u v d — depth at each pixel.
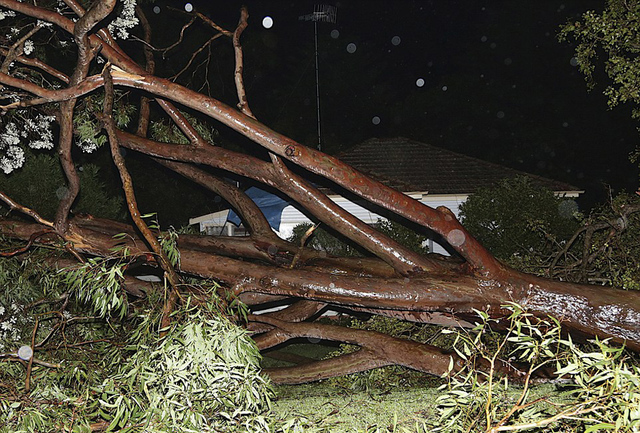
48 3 10.10
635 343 7.46
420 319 8.42
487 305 7.80
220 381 5.63
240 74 8.31
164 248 7.12
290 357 12.95
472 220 14.89
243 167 8.65
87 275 6.73
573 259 11.48
